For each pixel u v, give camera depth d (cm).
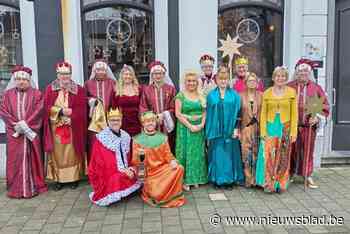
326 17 609
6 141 540
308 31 610
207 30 598
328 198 488
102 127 530
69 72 514
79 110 527
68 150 524
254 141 516
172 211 453
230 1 623
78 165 536
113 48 616
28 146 508
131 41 617
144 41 618
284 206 463
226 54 625
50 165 539
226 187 526
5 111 507
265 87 642
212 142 521
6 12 590
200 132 522
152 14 612
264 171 505
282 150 505
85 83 554
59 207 473
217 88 513
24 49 582
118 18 611
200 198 493
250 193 509
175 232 399
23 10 575
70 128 523
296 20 609
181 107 516
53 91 521
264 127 504
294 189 523
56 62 585
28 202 492
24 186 505
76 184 543
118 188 471
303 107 520
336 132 638
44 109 518
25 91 512
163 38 601
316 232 396
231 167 521
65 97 520
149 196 473
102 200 471
